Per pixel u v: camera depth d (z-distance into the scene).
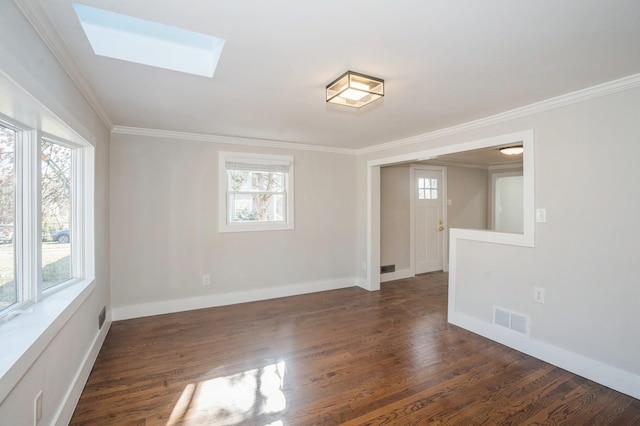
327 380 2.45
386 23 1.57
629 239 2.28
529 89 2.45
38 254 1.93
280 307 4.17
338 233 5.14
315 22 1.56
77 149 2.63
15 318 1.67
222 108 2.93
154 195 3.84
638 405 2.17
